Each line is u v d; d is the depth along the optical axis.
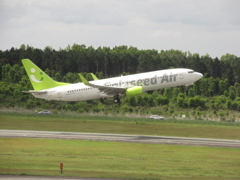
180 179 82.56
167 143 133.62
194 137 152.88
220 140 146.00
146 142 134.38
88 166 93.25
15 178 75.25
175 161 102.88
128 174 85.50
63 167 91.06
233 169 96.06
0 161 95.81
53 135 145.88
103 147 121.38
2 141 127.69
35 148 116.19
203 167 96.75
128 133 159.50
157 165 97.06
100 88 167.00
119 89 166.75
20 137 138.00
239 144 136.62
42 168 89.31
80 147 120.19
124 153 112.00
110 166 94.12
